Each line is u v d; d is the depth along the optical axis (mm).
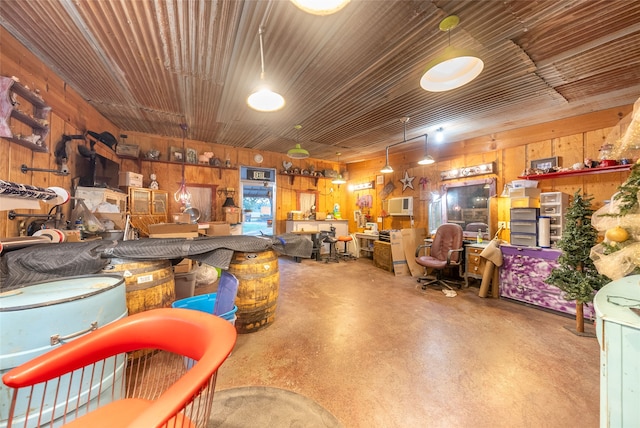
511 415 1494
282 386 1729
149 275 1977
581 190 3355
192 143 5508
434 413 1510
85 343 836
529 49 2145
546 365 1971
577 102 3111
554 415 1491
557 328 2596
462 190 4746
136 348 928
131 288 1886
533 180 3688
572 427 1407
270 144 5621
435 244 4234
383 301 3375
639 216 1675
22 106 2154
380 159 6590
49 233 2025
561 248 2721
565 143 3553
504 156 4191
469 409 1541
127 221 3025
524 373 1875
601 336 894
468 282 4172
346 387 1726
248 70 2539
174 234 3105
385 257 5180
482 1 1677
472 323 2709
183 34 2035
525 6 1707
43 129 2309
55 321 1047
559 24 1859
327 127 4246
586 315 2725
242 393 1656
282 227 6758
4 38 1979
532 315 2924
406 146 5441
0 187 1485
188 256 2166
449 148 4996
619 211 1809
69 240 2211
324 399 1615
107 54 2307
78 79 2770
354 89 2898
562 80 2621
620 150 1817
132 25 1936
